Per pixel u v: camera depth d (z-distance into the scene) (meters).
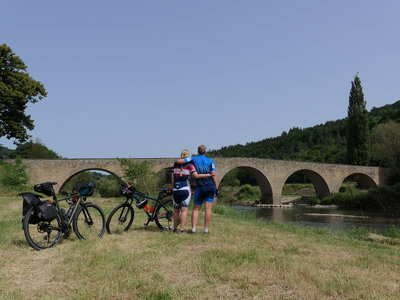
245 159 51.28
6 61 28.89
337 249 6.43
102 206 16.16
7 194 24.89
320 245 6.82
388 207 43.25
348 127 66.69
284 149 134.75
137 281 3.82
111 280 3.91
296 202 59.34
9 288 3.68
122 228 7.77
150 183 31.20
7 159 35.91
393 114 98.06
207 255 5.05
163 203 8.07
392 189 44.00
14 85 28.70
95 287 3.66
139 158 41.94
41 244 5.77
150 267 4.42
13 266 4.55
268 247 6.05
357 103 65.88
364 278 4.20
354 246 7.40
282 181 54.12
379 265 5.07
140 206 7.62
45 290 3.64
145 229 7.90
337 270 4.56
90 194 6.66
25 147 63.69
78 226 6.50
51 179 39.00
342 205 48.97
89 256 5.04
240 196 71.44
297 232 9.88
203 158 7.34
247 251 5.32
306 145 126.38
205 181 7.34
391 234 11.34
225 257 4.92
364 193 47.66
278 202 53.69
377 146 55.72
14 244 5.93
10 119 28.45
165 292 3.44
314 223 26.77
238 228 8.95
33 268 4.50
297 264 4.68
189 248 5.66
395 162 53.78
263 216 34.31
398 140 51.47
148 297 3.37
